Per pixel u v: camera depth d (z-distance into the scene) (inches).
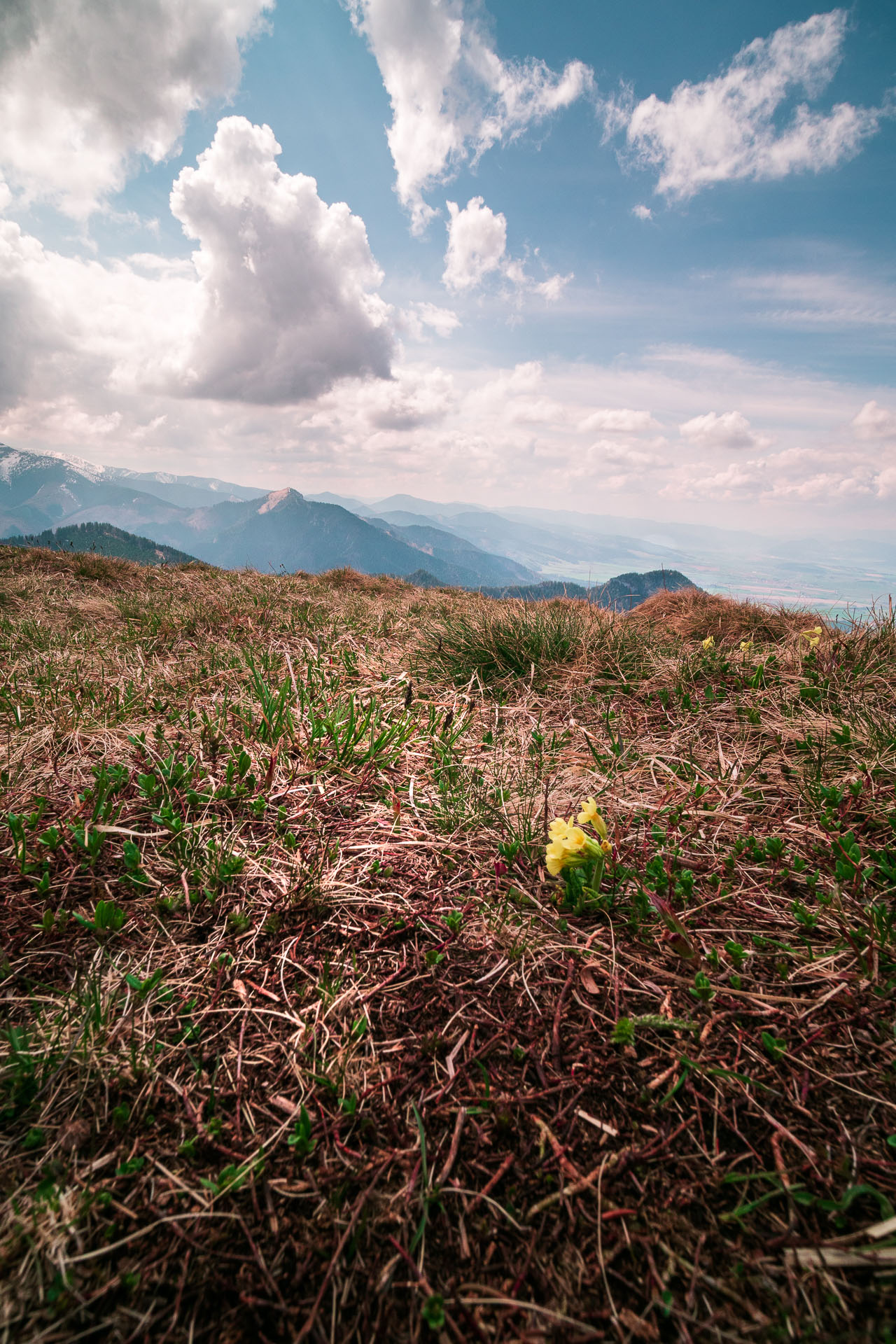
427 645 182.1
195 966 60.7
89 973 58.4
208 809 88.5
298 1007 56.2
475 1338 33.7
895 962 59.9
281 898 71.1
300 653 181.5
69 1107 45.9
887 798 90.0
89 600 257.9
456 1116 46.2
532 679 149.2
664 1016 54.9
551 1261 37.3
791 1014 55.1
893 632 152.9
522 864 79.2
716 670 151.6
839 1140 44.1
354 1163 42.7
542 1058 51.3
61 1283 35.5
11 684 136.3
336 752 106.0
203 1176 41.4
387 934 66.3
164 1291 35.4
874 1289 35.2
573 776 103.7
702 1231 38.7
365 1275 36.4
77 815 84.4
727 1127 45.3
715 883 75.0
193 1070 49.4
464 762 109.2
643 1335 33.8
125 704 126.8
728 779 99.9
